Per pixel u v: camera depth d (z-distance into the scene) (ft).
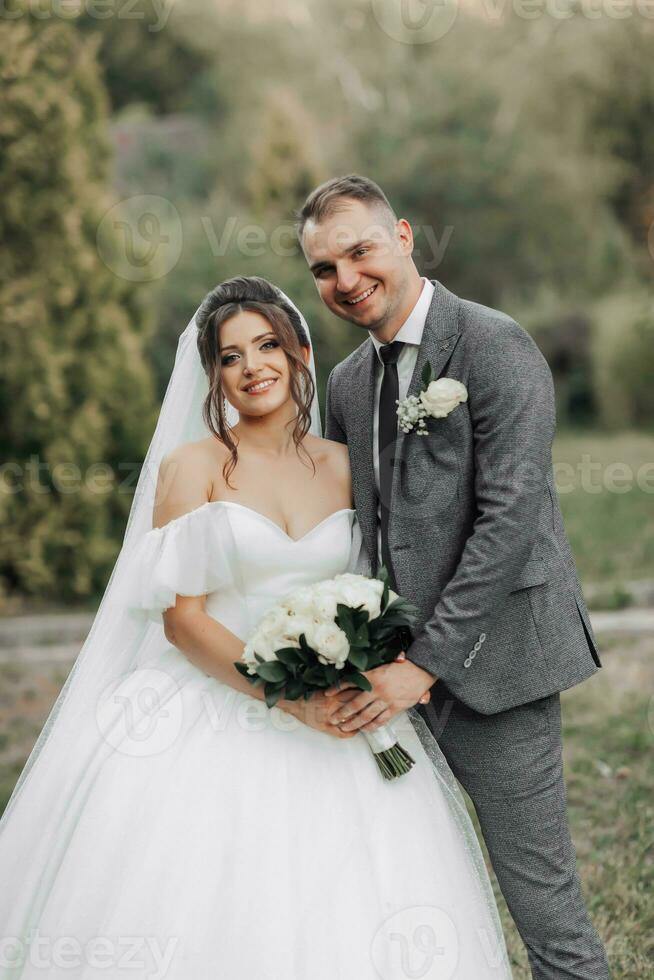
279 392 7.97
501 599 7.40
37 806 7.70
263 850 7.02
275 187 34.73
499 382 7.53
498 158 48.93
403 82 52.65
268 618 7.13
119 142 48.55
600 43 47.39
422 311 7.93
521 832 7.82
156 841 7.05
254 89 53.26
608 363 41.24
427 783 7.72
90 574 22.47
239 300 8.00
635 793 12.31
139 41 52.95
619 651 17.80
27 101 21.59
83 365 22.58
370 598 7.02
